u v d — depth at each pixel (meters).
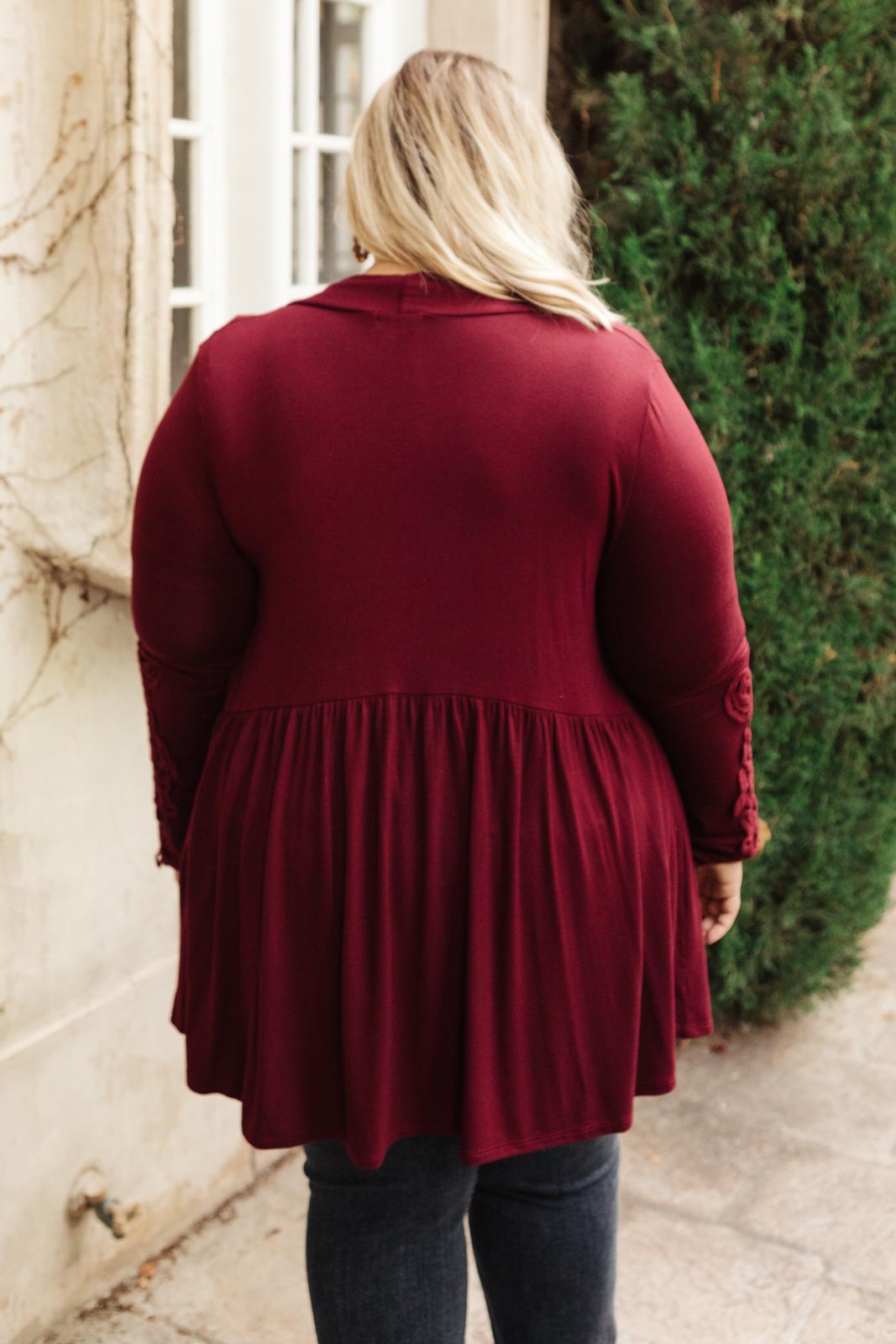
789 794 2.74
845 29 2.44
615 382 1.20
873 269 2.48
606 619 1.30
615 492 1.21
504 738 1.23
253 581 1.32
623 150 2.49
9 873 1.85
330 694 1.24
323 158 2.41
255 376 1.22
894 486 2.64
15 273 1.70
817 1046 2.90
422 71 1.28
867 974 3.22
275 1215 2.33
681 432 1.23
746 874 2.72
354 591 1.22
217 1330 2.05
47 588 1.83
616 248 2.54
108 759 1.98
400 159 1.26
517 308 1.22
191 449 1.24
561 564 1.22
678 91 2.48
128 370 1.75
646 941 1.33
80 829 1.95
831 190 2.44
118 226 1.70
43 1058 1.94
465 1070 1.25
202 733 1.43
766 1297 2.13
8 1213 1.92
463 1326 1.45
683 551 1.23
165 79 1.71
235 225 2.21
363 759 1.24
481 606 1.22
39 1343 2.00
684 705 1.33
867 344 2.53
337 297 1.25
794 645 2.61
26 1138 1.93
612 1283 1.51
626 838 1.29
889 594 2.71
